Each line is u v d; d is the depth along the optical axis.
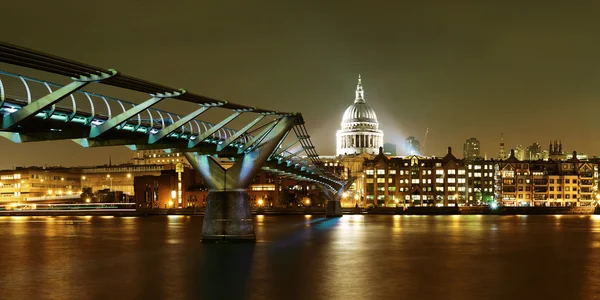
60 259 87.69
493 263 83.12
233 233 92.81
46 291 63.16
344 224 168.12
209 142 83.25
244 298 58.69
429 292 62.06
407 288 64.06
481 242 112.62
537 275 73.00
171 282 66.81
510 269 77.62
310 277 70.00
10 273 74.81
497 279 69.88
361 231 139.50
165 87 56.41
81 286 65.56
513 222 181.12
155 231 140.88
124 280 68.44
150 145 75.75
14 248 103.50
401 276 71.31
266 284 65.56
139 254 91.56
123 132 64.19
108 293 61.50
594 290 63.75
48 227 160.38
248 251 88.69
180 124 68.06
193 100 64.12
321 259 85.44
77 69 45.19
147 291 62.19
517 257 90.12
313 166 144.88
